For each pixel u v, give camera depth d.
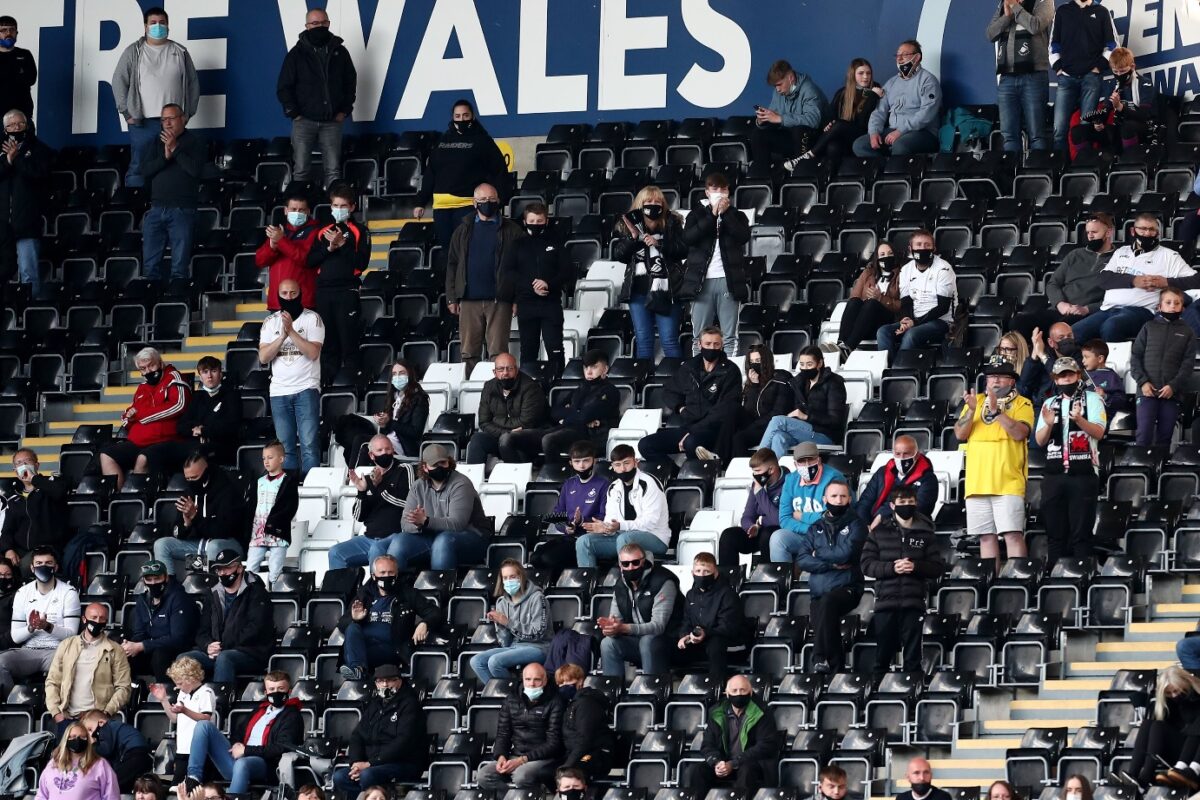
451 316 84.06
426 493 69.50
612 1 96.81
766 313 80.44
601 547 67.25
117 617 72.12
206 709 64.44
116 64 102.38
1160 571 62.56
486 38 98.06
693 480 70.50
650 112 96.12
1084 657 60.94
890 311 77.00
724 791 56.53
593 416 74.50
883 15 93.56
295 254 80.56
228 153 98.44
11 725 67.19
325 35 94.00
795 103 90.19
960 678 59.59
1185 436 70.12
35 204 91.38
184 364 87.38
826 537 62.69
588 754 59.12
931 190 86.50
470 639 66.31
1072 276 75.56
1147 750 53.31
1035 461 68.56
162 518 76.19
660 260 78.19
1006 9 87.62
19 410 85.94
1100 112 85.75
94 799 61.34
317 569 72.31
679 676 63.34
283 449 72.88
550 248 79.69
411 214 94.44
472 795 59.12
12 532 75.31
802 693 60.19
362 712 63.34
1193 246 78.00
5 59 96.25
